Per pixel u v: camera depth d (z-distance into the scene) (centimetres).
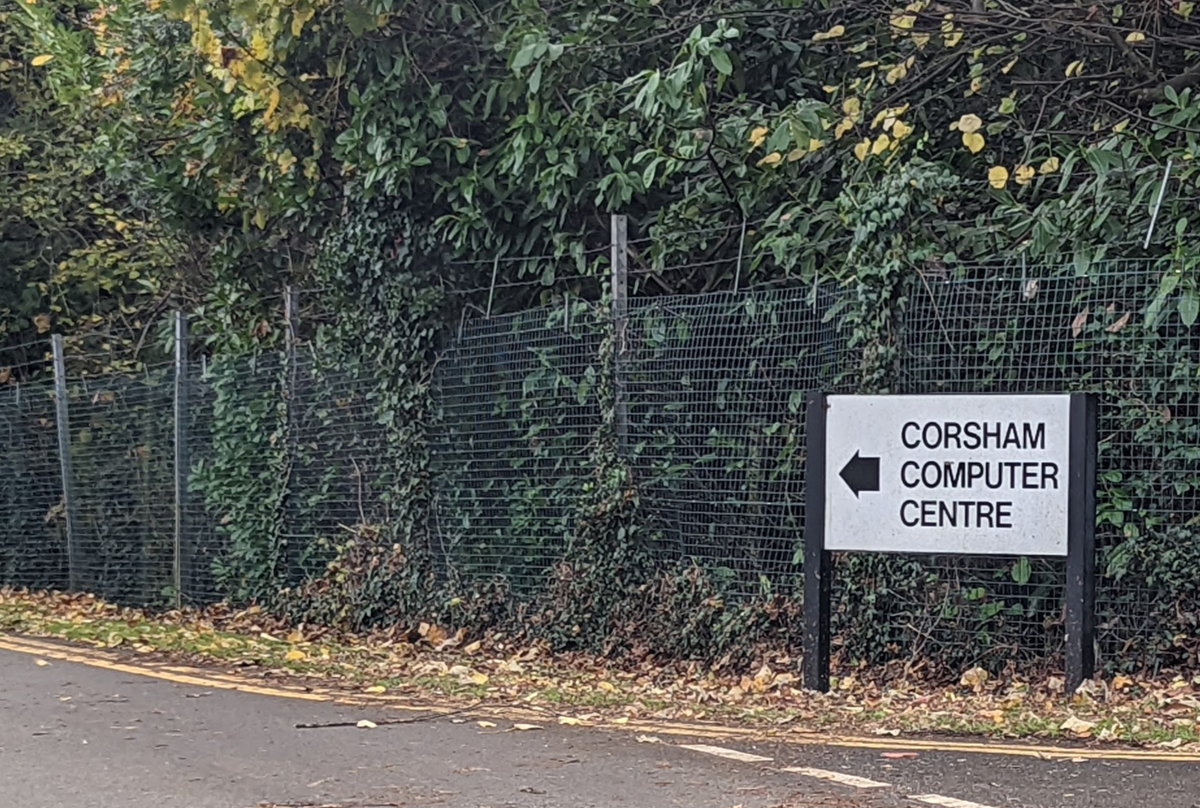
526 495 1009
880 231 840
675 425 930
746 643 884
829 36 983
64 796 560
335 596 1134
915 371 836
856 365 852
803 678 799
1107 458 805
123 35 1359
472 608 1034
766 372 892
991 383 823
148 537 1342
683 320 929
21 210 1695
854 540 773
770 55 1084
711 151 973
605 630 954
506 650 996
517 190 1085
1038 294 815
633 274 1019
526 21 1062
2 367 1694
